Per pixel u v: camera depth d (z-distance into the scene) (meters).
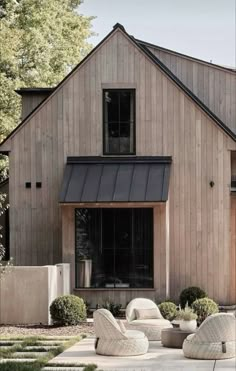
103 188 24.48
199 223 25.33
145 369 15.12
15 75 34.34
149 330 19.23
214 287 25.22
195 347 16.34
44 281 21.92
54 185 25.81
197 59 27.95
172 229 25.42
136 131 25.52
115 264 24.77
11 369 14.57
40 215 25.88
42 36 35.94
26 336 19.42
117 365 15.61
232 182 25.84
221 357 16.33
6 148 26.00
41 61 35.84
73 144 25.75
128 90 25.62
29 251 25.89
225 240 25.27
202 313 21.16
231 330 16.45
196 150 25.39
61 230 25.73
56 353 16.97
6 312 22.02
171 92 25.47
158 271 24.53
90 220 24.91
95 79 25.67
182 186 25.42
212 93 27.83
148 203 24.05
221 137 25.33
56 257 25.80
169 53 28.30
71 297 21.75
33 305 21.95
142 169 25.12
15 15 35.69
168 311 21.67
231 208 25.84
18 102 33.62
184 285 25.28
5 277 22.03
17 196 25.95
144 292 24.53
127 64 25.58
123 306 24.56
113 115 25.67
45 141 25.86
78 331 20.52
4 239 28.72
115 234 24.83
